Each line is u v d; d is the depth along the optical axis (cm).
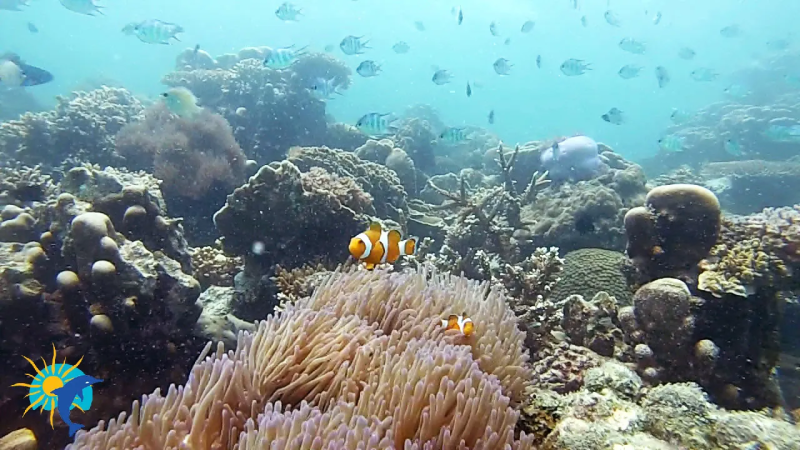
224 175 129
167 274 60
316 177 96
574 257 90
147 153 135
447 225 122
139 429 32
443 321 47
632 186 138
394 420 33
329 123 237
